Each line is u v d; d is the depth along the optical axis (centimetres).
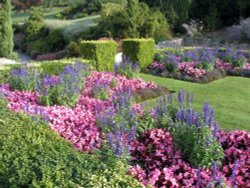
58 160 500
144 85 1312
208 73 1594
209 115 677
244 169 575
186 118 696
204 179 533
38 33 4003
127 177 478
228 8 3062
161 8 3212
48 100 940
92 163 506
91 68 1457
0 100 862
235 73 1720
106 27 3008
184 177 544
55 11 6291
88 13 5119
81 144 686
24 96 992
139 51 1714
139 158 645
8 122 660
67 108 892
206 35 2980
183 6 3145
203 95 1302
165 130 714
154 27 2820
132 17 2834
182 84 1487
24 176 463
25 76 1076
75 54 2903
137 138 697
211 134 616
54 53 3244
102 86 1084
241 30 2827
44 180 442
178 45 2836
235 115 1055
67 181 445
